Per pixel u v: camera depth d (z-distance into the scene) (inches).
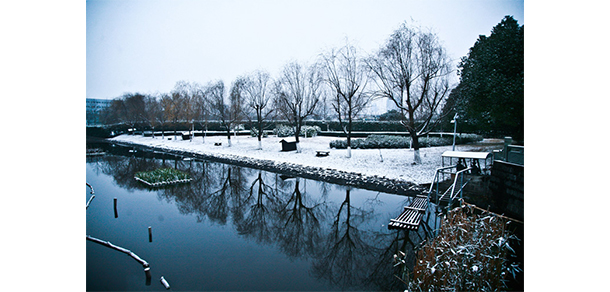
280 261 283.3
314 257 290.0
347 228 362.0
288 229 367.2
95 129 2132.1
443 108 657.6
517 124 665.6
